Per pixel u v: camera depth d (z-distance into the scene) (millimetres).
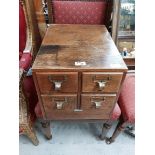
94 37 990
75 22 1257
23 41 1137
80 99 834
